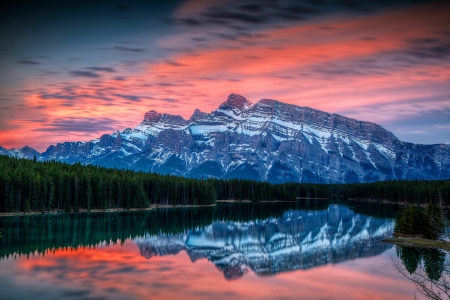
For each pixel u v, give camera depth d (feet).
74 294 212.84
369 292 223.10
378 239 414.00
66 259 295.48
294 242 411.95
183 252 342.64
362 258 320.09
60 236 395.34
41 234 403.95
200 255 333.83
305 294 220.43
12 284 229.04
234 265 297.53
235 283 242.99
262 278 256.93
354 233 469.16
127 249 343.05
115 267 275.80
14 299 203.62
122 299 206.80
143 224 517.14
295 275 265.75
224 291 224.74
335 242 407.44
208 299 209.87
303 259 322.75
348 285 238.07
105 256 310.45
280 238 437.99
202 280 248.32
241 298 211.82
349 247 374.84
